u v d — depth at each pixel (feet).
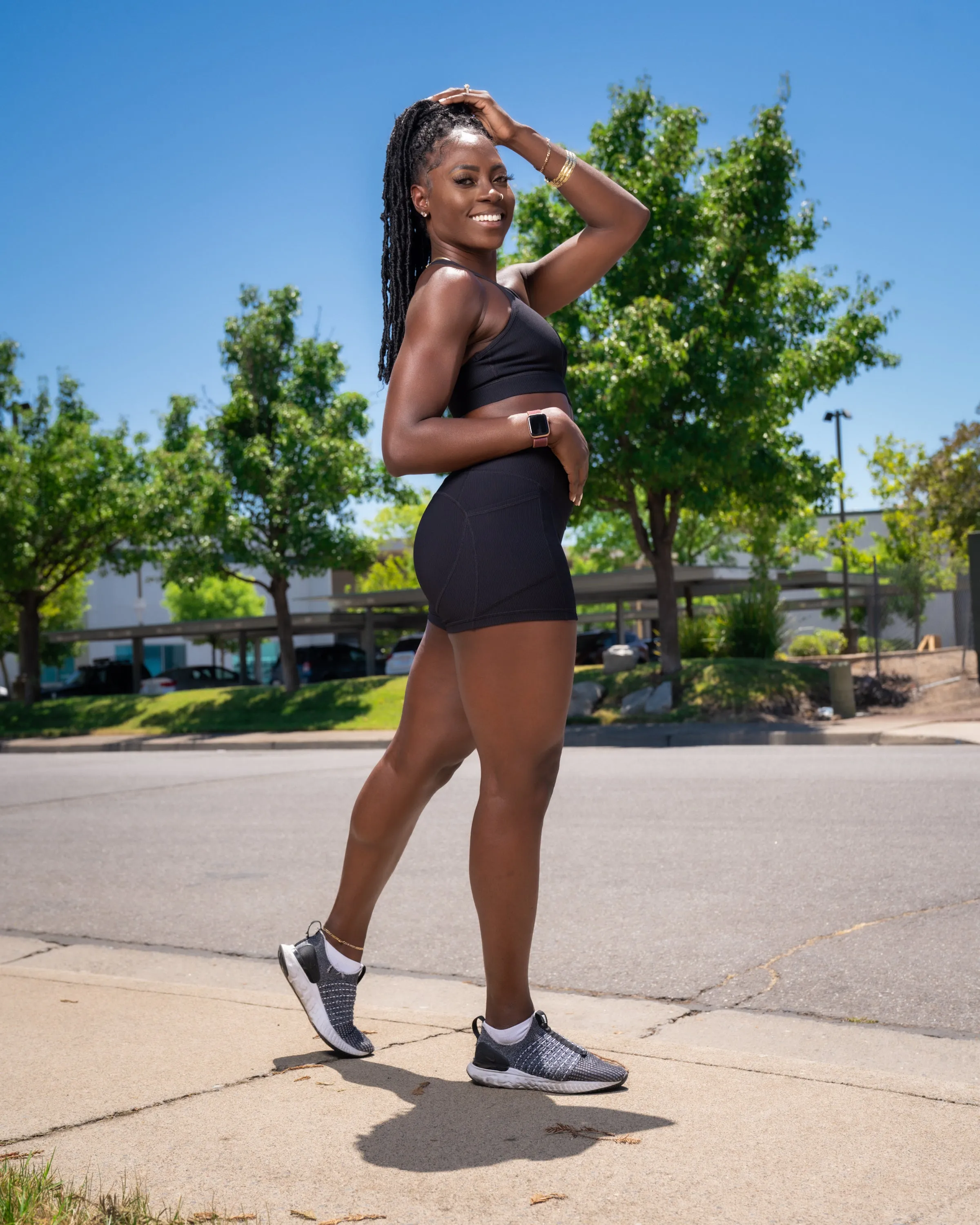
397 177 9.04
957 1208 6.20
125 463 96.17
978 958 13.64
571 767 37.35
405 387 8.20
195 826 27.73
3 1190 6.40
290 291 81.15
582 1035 10.21
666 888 18.11
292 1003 11.49
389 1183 6.75
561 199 64.39
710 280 62.54
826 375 66.95
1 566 91.40
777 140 63.16
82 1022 10.76
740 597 81.20
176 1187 6.77
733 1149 7.11
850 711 56.13
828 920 15.65
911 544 123.95
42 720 87.30
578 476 8.42
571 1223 6.15
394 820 9.30
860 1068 8.78
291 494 80.23
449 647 8.96
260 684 124.47
